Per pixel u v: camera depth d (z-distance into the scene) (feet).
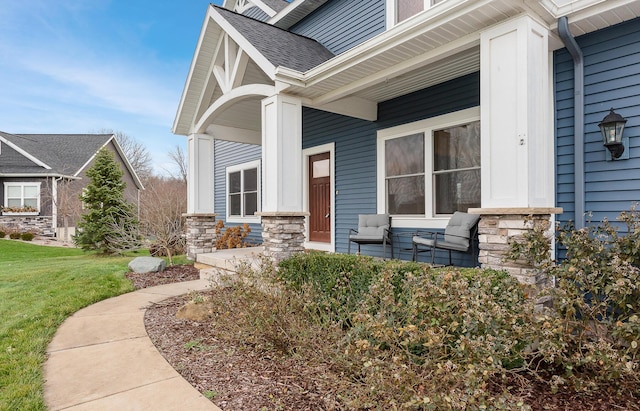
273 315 11.20
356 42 23.57
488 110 11.94
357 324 9.20
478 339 7.57
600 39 12.78
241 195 37.58
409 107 20.83
